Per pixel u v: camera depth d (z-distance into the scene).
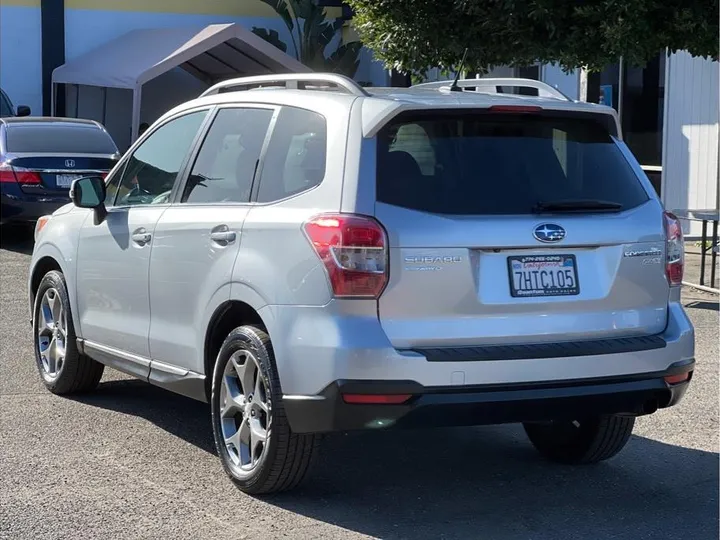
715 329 9.12
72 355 6.86
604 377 4.86
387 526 4.84
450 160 4.85
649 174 15.07
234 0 23.89
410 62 9.97
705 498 5.26
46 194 13.99
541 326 4.81
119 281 6.20
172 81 23.88
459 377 4.60
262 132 5.38
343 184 4.72
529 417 4.76
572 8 9.06
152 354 5.92
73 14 22.75
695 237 14.41
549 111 5.05
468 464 5.78
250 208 5.18
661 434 6.32
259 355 4.95
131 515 4.91
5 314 9.76
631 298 5.02
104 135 14.93
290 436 4.89
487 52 9.65
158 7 23.38
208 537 4.67
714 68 13.94
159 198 6.02
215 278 5.27
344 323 4.59
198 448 5.96
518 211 4.82
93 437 6.14
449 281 4.66
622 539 4.72
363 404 4.55
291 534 4.71
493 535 4.75
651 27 8.97
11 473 5.48
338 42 23.92
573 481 5.51
